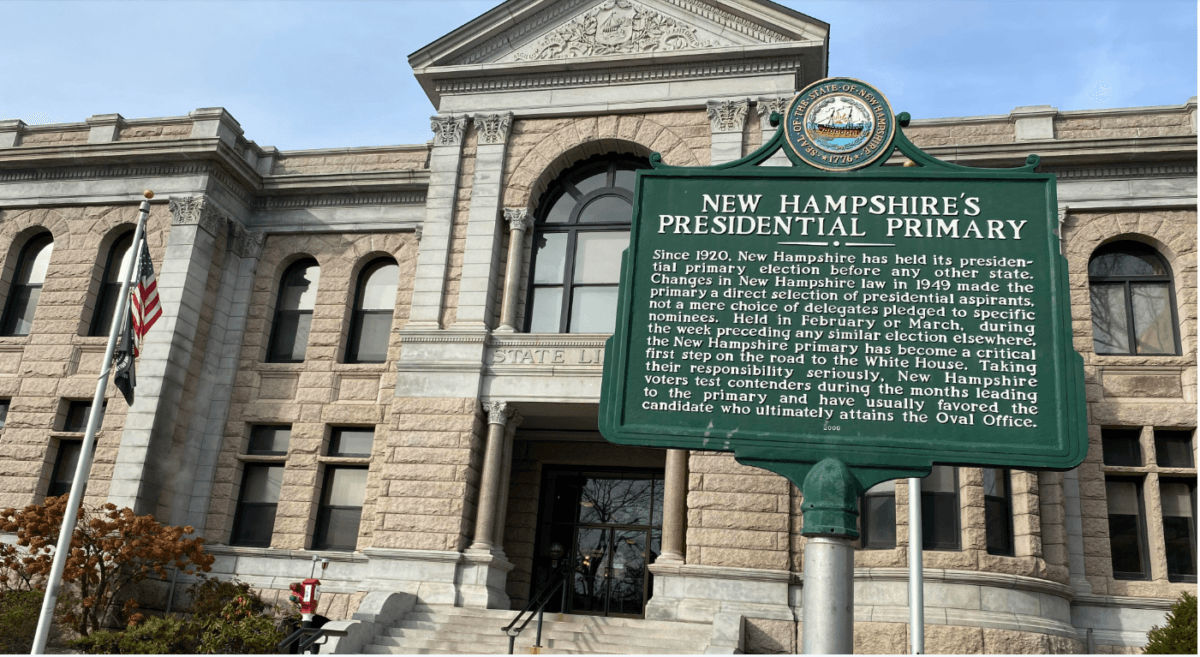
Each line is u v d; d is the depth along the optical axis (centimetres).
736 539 1869
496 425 2053
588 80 2288
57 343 2356
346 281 2433
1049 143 2123
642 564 2281
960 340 819
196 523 2241
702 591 1836
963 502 1870
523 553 2286
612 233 2241
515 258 2183
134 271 1773
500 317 2167
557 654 1648
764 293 859
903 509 1861
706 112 2197
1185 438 2006
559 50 2325
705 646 1684
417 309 2167
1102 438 2041
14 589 2044
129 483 2123
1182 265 2069
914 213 869
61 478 2259
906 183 883
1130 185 2125
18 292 2506
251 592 2100
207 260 2383
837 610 752
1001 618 1756
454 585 1933
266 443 2345
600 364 2041
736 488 1902
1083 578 1920
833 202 885
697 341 847
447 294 2181
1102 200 2125
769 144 923
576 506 2362
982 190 868
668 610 1822
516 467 2366
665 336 852
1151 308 2112
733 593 1825
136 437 2166
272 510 2291
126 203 2453
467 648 1691
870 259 858
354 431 2316
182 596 2119
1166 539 1969
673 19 2273
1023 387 795
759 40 2209
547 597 1739
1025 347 809
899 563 1828
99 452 2184
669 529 1909
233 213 2478
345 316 2405
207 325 2381
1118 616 1898
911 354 819
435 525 1984
